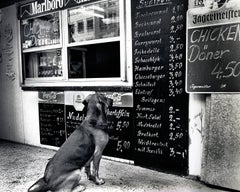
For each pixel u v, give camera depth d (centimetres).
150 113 372
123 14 385
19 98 553
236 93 293
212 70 307
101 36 422
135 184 328
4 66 577
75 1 438
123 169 380
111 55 518
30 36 516
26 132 549
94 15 426
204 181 319
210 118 311
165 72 354
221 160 304
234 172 296
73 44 452
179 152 350
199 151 334
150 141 375
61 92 476
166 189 312
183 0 332
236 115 293
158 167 370
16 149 514
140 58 376
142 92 377
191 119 337
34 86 518
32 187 273
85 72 495
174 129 352
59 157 295
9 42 556
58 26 468
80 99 449
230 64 295
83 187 311
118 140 408
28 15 511
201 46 313
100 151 318
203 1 312
